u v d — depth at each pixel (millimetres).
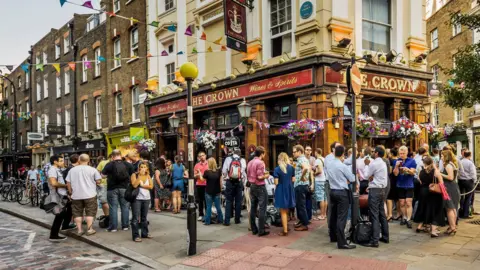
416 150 12078
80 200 8398
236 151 9312
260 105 12359
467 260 5707
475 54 7531
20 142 35219
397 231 7738
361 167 8742
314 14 10953
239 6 12148
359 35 11500
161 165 11422
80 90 24328
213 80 14305
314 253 6391
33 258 6871
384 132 11578
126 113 19844
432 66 24219
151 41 17953
